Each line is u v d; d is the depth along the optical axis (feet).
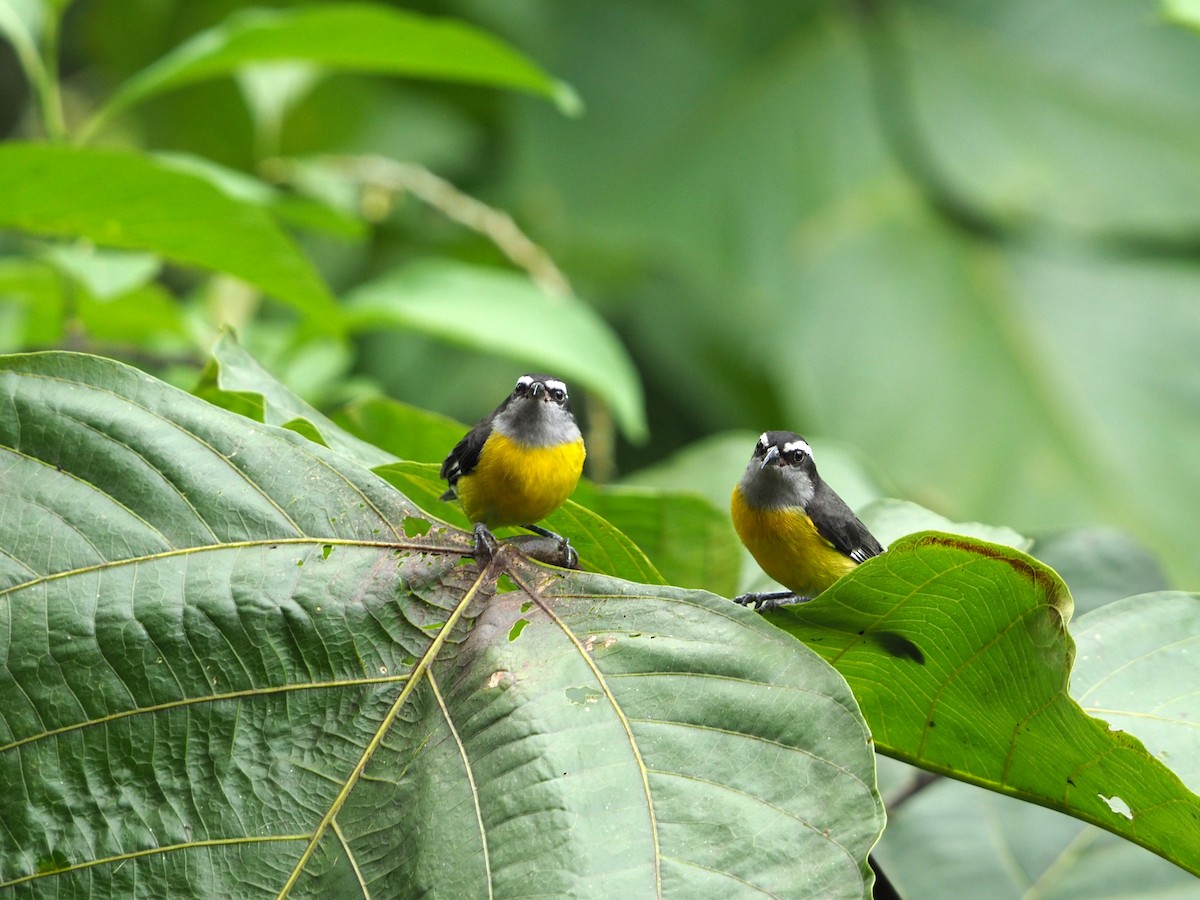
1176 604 15.64
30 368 15.46
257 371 15.71
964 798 16.01
